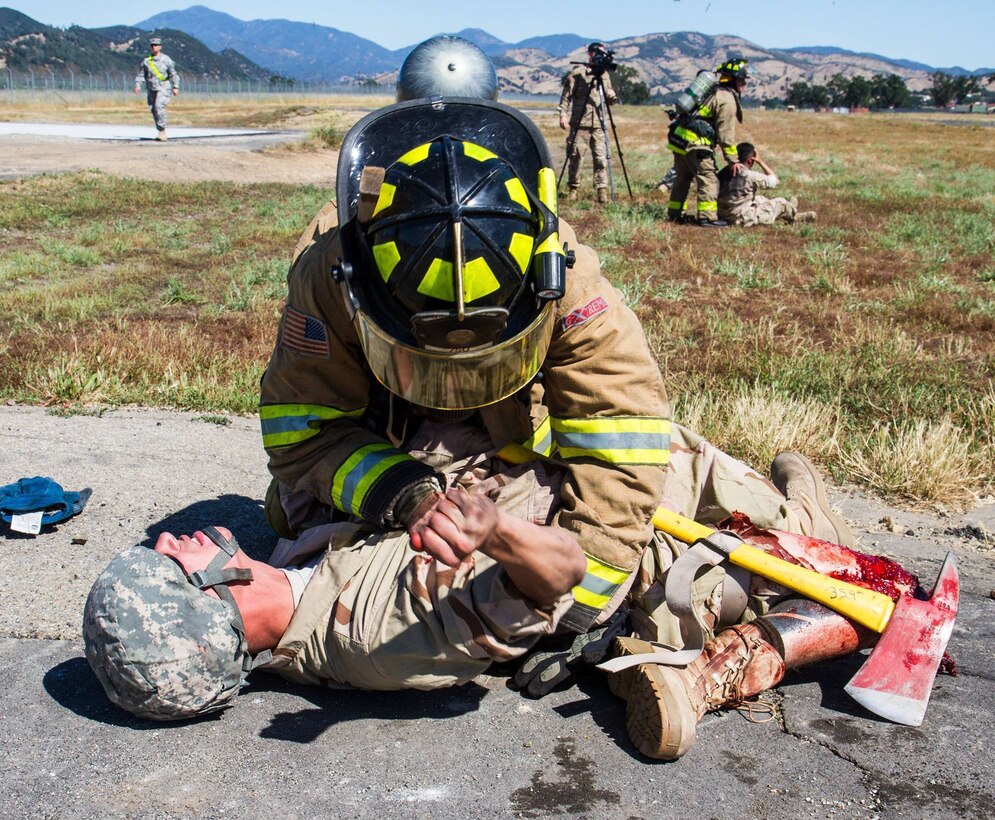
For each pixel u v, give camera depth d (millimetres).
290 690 2670
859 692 2574
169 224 12789
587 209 14203
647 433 2465
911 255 11203
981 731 2576
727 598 2701
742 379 5883
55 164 17078
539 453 2686
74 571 3285
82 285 8773
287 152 21203
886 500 4434
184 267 10117
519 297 2188
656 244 11406
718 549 2607
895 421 5219
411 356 2125
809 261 10539
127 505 3879
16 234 11562
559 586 2309
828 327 7668
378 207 2178
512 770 2357
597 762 2400
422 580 2422
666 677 2373
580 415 2482
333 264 2379
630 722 2438
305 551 2707
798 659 2600
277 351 2555
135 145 21094
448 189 2111
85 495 3869
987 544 3961
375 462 2395
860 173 21328
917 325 7930
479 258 2062
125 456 4473
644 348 2500
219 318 7711
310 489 2557
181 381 5672
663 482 2500
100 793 2215
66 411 5160
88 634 2338
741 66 13000
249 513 3859
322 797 2236
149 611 2293
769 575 2615
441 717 2568
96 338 6469
